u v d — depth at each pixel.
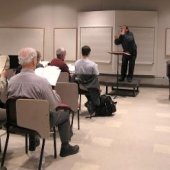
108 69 9.55
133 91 8.01
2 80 3.37
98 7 9.81
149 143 4.21
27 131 3.08
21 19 10.54
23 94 3.12
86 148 3.96
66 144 3.66
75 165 3.42
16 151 3.80
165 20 9.32
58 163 3.46
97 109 5.65
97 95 5.42
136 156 3.73
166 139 4.39
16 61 6.53
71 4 10.08
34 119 3.01
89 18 9.69
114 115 5.77
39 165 3.18
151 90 8.83
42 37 10.45
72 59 10.18
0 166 3.25
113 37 9.39
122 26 8.63
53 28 10.33
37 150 3.84
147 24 9.27
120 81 8.37
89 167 3.38
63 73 5.18
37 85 3.13
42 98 3.15
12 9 10.54
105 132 4.68
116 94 8.02
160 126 5.07
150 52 9.34
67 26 10.19
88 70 5.28
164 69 9.44
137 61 9.41
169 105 6.75
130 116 5.71
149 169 3.35
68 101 4.17
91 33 9.70
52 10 10.27
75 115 5.59
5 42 10.72
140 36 9.34
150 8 9.39
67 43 10.22
